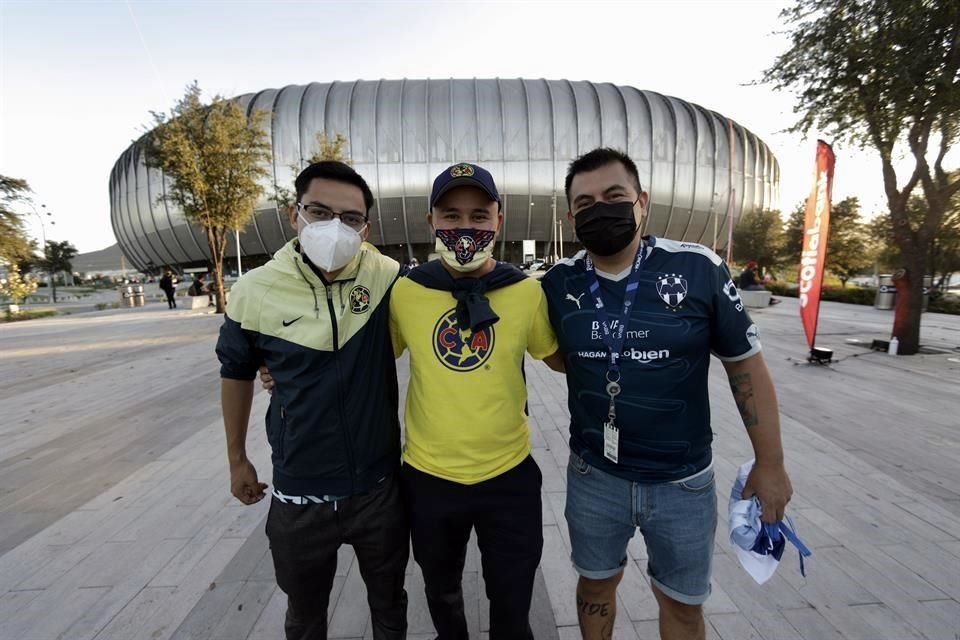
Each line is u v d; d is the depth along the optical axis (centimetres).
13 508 338
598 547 175
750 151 5491
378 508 173
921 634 209
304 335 160
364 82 4853
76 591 247
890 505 319
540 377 733
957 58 654
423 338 168
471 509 163
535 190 4681
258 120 1722
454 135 4575
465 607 237
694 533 162
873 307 1631
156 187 5022
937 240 1318
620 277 162
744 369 160
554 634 216
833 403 545
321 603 184
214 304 2169
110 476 389
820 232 718
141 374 762
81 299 3656
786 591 238
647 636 212
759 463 161
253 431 491
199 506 338
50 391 663
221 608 233
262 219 4509
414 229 4788
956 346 866
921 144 746
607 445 162
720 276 156
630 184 161
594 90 4862
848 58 736
